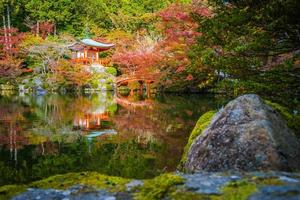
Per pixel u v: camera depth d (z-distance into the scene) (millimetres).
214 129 4742
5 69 37406
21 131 11250
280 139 4043
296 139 4422
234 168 3916
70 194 2928
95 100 24531
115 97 27672
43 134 10766
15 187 3105
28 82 36656
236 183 2730
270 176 2861
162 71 28906
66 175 3383
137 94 31406
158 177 3059
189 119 14055
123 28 51812
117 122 13500
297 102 6863
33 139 9938
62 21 52375
